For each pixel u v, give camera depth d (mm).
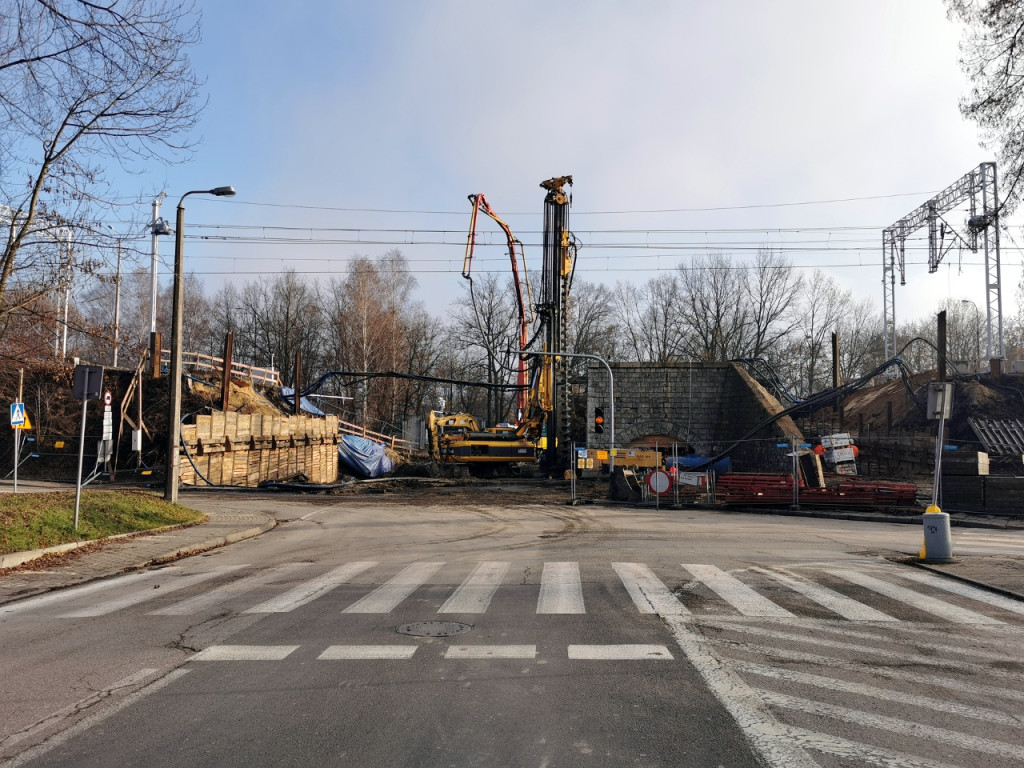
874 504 22703
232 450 35000
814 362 67812
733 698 5414
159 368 39094
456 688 5672
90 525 15016
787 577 10477
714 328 67875
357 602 8961
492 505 27219
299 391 43531
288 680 5902
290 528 19391
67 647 7008
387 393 63406
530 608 8461
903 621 7816
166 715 5125
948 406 12422
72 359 30031
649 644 6887
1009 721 4977
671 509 25469
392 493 33625
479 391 83188
